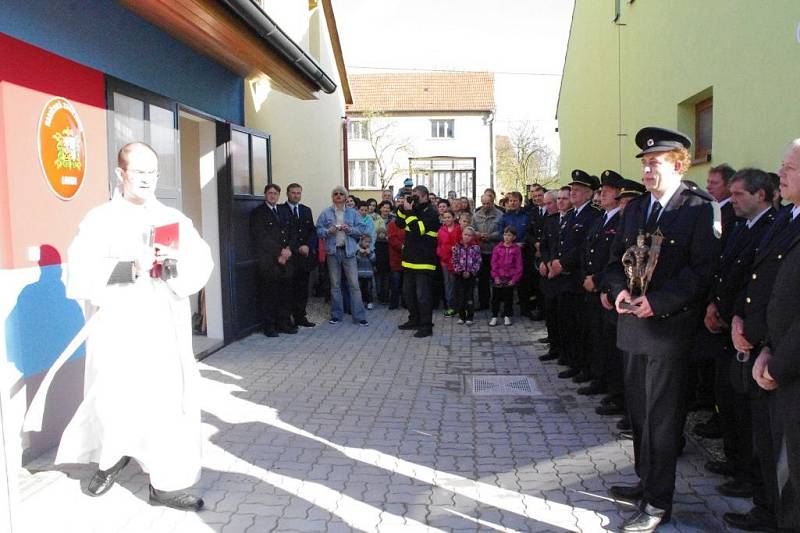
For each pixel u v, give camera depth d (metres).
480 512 3.75
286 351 7.99
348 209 10.12
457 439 4.99
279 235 8.79
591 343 6.43
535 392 6.29
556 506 3.83
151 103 6.06
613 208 5.75
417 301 9.27
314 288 12.93
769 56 5.22
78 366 4.75
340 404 5.87
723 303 4.04
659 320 3.51
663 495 3.54
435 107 37.47
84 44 4.91
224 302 8.18
